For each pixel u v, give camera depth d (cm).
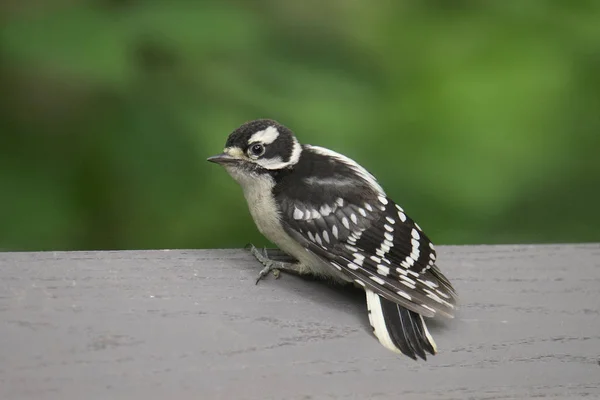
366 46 1125
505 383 708
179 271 798
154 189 1056
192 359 695
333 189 816
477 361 729
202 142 1027
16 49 980
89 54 982
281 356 708
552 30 1122
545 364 732
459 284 832
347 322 755
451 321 776
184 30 1018
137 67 1032
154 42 1023
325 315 761
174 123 1036
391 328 739
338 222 799
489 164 1089
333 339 734
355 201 808
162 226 1076
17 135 1073
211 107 1045
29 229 1042
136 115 1041
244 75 1059
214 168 1063
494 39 1117
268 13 1105
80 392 657
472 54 1117
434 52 1123
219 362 695
